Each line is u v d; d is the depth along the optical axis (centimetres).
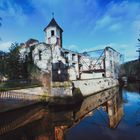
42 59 3378
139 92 3397
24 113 1733
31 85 2158
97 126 1329
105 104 2389
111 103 2431
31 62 3384
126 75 6775
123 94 3259
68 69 3516
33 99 2000
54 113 1806
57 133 1184
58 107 2061
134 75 6456
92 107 2184
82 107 2175
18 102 1775
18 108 1775
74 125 1376
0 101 1548
